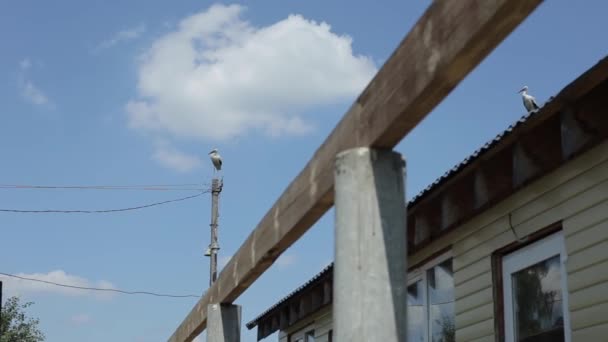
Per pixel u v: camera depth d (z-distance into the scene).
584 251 5.42
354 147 3.91
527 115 5.22
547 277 5.86
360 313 3.54
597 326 5.23
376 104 3.71
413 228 7.49
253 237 6.05
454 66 3.14
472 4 3.01
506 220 6.32
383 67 3.68
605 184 5.28
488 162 5.96
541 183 5.94
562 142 5.17
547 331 5.78
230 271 6.94
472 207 6.50
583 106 4.96
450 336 7.12
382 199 3.68
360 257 3.61
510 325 6.19
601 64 4.57
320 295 11.31
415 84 3.36
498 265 6.44
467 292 6.77
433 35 3.27
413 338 7.85
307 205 4.59
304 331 12.68
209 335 7.39
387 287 3.58
